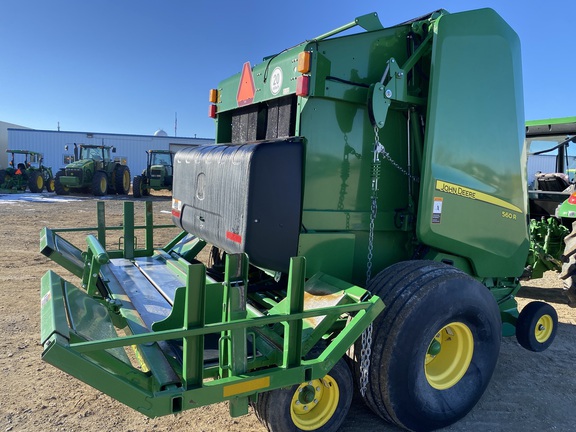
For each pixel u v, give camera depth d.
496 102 3.49
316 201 2.98
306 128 2.89
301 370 2.39
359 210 3.17
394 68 3.03
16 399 3.23
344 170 3.06
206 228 3.36
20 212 13.56
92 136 36.38
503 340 4.80
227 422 3.08
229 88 3.93
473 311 3.04
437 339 3.19
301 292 2.36
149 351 2.47
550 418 3.25
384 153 3.14
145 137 36.84
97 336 2.32
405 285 2.84
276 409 2.54
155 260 4.29
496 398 3.53
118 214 13.49
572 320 5.41
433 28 3.16
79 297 2.77
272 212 2.79
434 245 3.31
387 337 2.72
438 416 2.97
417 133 3.31
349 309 2.49
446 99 3.21
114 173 21.41
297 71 2.92
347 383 2.80
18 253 7.88
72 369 1.88
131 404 2.03
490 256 3.63
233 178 2.91
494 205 3.56
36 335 4.34
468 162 3.38
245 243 2.74
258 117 3.57
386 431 3.02
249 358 2.45
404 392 2.78
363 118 3.11
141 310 2.98
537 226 5.98
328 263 3.02
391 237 3.38
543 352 4.45
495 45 3.46
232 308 2.26
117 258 4.34
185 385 2.15
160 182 20.83
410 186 3.34
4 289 5.72
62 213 13.50
